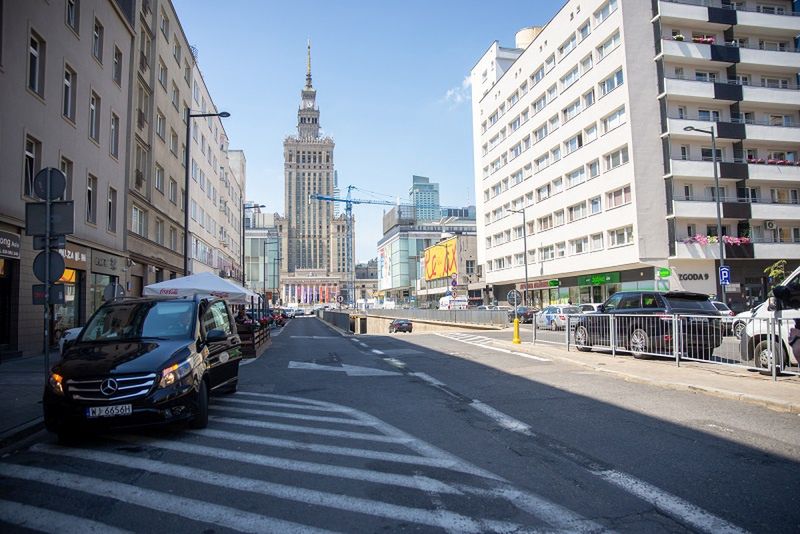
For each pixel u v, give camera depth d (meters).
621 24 36.50
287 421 7.57
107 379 6.23
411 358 15.46
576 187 43.31
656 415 7.39
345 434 6.77
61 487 4.89
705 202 35.00
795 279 9.66
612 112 38.38
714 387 8.77
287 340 24.78
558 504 4.32
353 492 4.68
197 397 6.82
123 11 24.38
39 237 8.88
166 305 8.25
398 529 3.88
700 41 36.53
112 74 22.91
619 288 39.59
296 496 4.59
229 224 63.00
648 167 35.59
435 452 5.91
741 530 3.77
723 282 27.39
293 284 140.50
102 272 21.69
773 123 37.81
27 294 15.73
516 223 55.53
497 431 6.79
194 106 41.78
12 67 15.01
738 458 5.42
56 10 17.70
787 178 36.06
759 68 37.72
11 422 7.31
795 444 5.86
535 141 50.69
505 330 30.86
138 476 5.19
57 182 8.96
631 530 3.81
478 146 66.75
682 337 11.52
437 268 94.19
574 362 12.97
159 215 31.00
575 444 6.09
